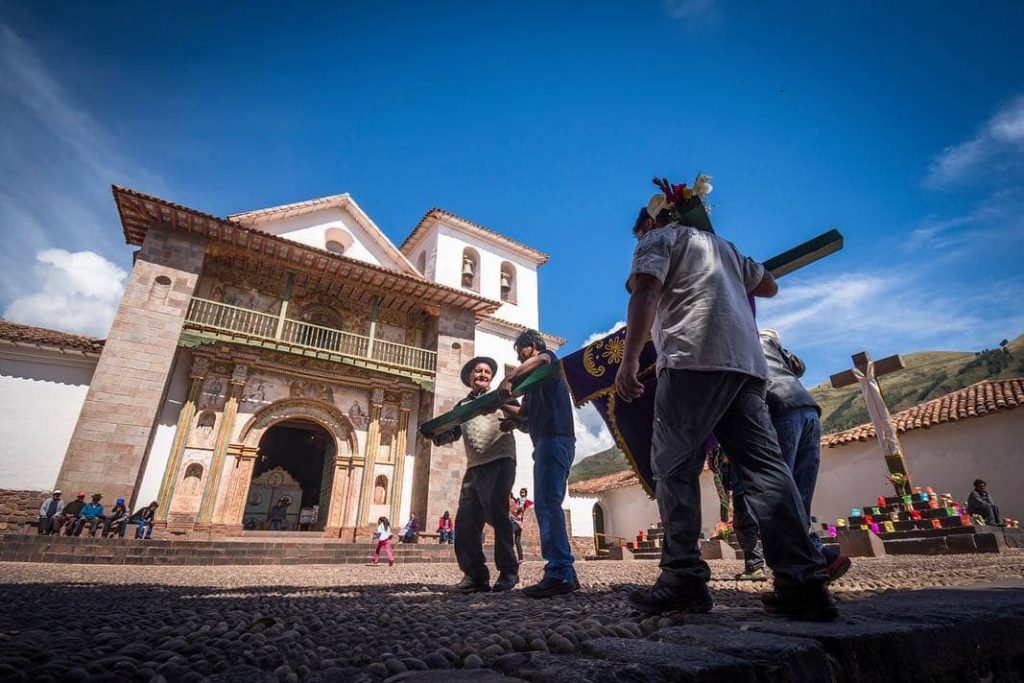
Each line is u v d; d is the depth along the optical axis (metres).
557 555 2.88
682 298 1.74
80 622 1.78
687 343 1.64
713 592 2.88
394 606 2.55
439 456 16.14
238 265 16.16
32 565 7.60
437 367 17.66
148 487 12.68
